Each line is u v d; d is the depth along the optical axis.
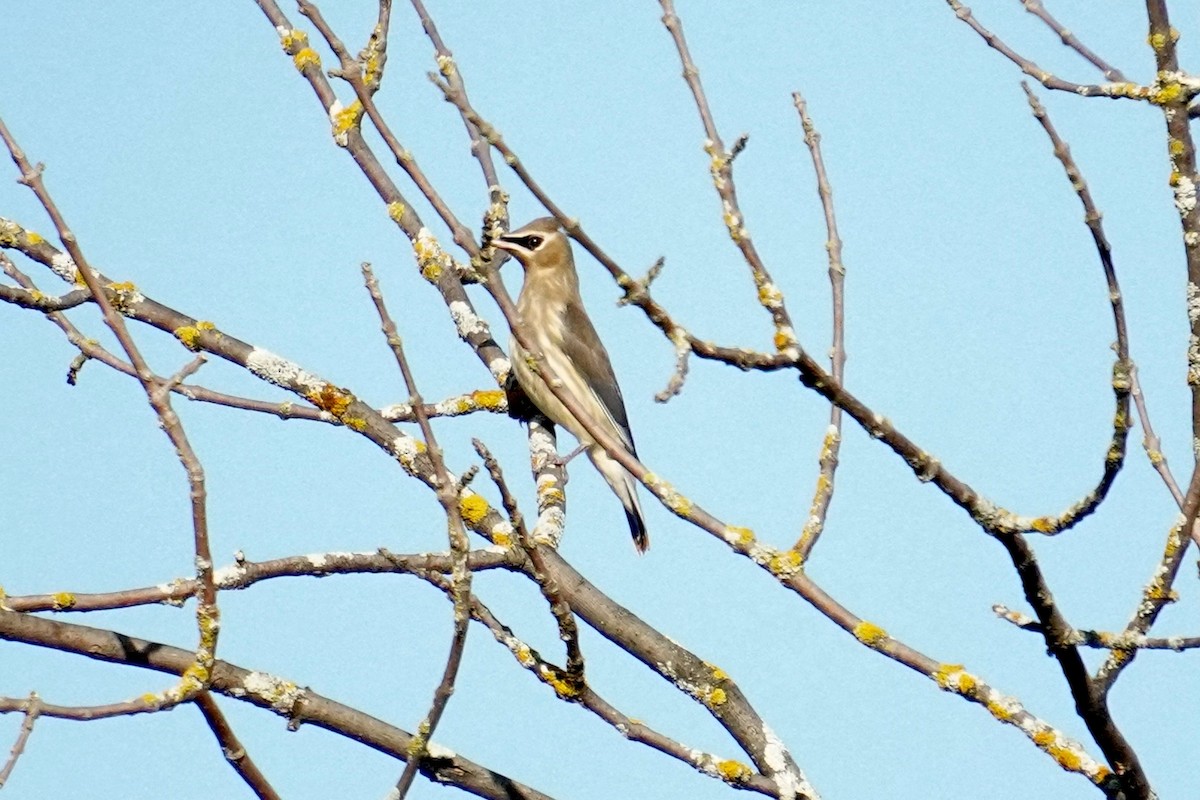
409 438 11.06
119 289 11.78
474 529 10.53
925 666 8.41
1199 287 7.96
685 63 8.54
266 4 12.68
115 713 7.32
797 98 9.57
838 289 9.23
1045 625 7.91
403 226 12.73
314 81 12.48
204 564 7.49
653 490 8.61
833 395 7.45
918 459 7.63
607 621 9.63
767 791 9.05
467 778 8.91
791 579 8.55
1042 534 7.64
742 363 7.23
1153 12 8.12
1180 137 8.03
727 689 9.44
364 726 8.86
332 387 11.37
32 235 12.06
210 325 11.73
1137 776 8.19
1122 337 7.51
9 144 7.47
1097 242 7.65
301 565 9.50
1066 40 8.60
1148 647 7.86
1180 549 7.83
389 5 12.59
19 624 8.63
